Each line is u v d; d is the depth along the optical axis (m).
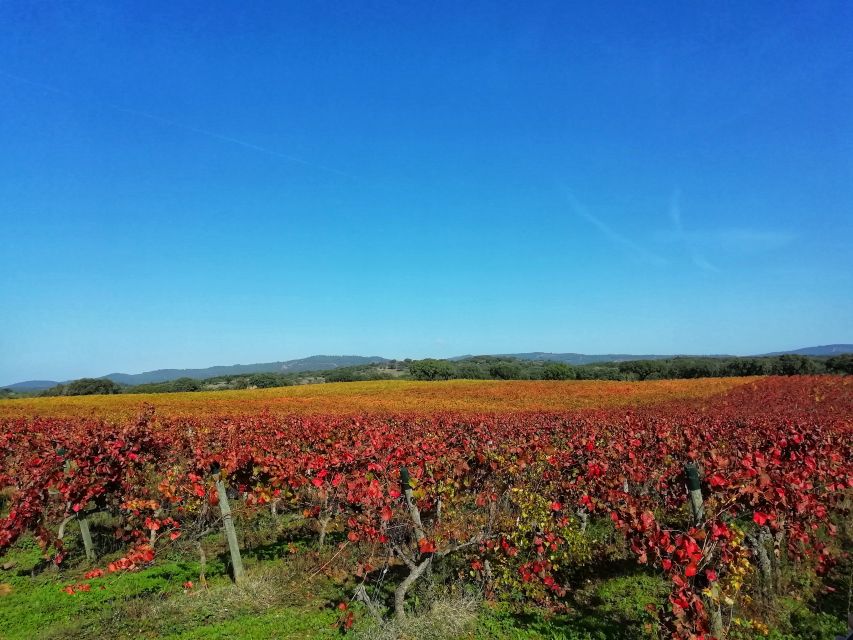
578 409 36.31
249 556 9.53
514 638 6.28
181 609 7.16
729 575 5.83
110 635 6.47
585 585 7.86
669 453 10.95
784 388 46.31
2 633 6.61
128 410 38.47
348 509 8.34
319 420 21.11
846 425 15.34
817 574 7.69
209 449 11.51
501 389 56.25
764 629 6.09
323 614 6.96
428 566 7.18
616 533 9.03
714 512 6.01
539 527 7.89
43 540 8.81
